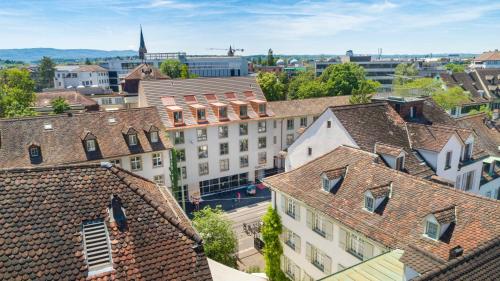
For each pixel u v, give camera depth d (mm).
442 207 18938
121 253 12281
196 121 51125
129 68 170250
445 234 17672
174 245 13133
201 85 56000
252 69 187000
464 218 17812
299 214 25688
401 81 106938
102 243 12352
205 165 53000
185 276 12469
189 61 149750
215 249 29375
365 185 22844
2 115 61719
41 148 38344
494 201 17781
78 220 12602
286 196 26641
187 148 50906
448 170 28828
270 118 57031
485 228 16797
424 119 34906
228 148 54594
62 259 11492
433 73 148750
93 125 42062
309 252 25250
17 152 37344
